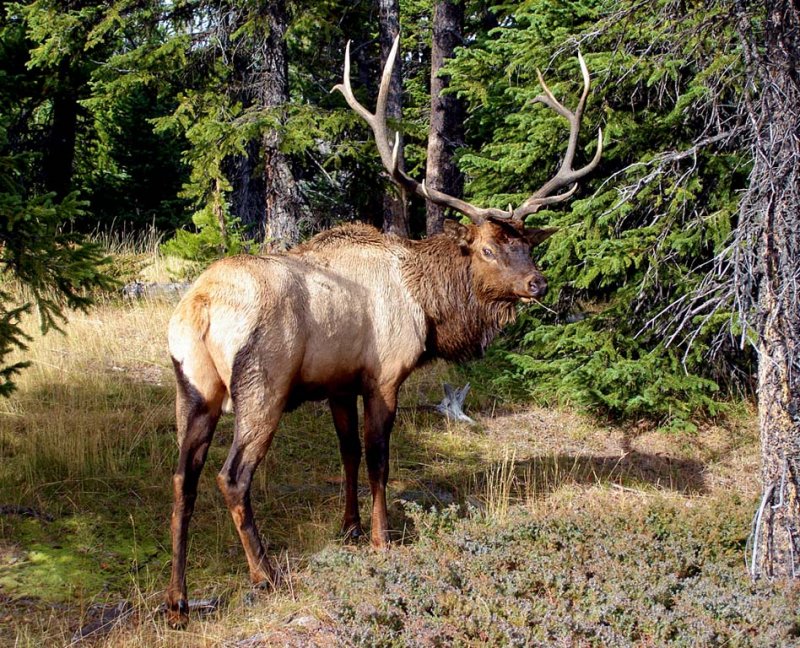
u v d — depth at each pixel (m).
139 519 5.71
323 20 10.87
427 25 15.82
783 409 4.86
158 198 17.28
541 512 6.13
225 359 4.72
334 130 10.62
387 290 5.52
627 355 8.45
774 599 4.45
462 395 8.48
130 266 11.16
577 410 8.62
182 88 11.92
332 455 7.27
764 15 5.46
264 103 10.99
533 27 8.79
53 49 11.13
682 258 8.61
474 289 5.84
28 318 9.27
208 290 4.75
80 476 6.16
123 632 4.34
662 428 8.22
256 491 6.34
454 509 5.61
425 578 4.66
